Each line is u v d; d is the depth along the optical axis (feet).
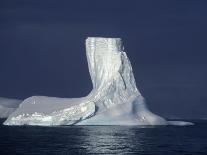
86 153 371.15
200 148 412.77
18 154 360.89
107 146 419.54
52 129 621.31
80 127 655.35
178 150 396.37
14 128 646.74
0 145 422.82
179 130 643.45
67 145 425.69
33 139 481.05
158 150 393.91
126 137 507.30
